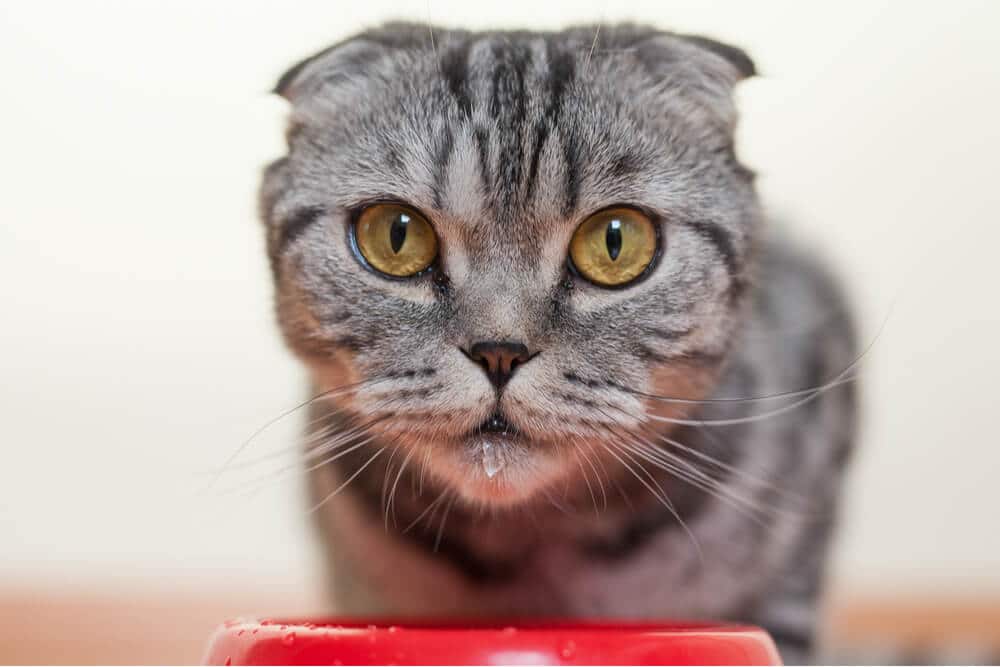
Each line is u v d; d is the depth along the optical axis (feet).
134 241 2.40
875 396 2.28
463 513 1.37
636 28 1.41
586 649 1.09
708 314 1.32
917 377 2.48
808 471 1.57
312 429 1.42
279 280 1.36
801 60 2.23
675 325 1.29
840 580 2.15
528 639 1.10
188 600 2.47
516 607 1.43
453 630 1.11
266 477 1.66
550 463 1.26
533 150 1.26
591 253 1.28
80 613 2.30
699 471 1.37
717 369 1.35
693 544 1.41
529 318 1.23
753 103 2.20
